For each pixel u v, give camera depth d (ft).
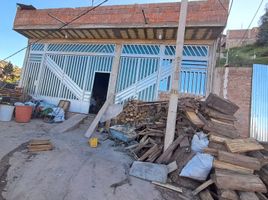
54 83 41.37
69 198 14.25
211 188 16.72
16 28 40.22
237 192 14.94
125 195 14.93
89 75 38.99
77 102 38.91
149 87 34.86
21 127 28.63
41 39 43.45
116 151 22.43
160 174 17.03
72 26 36.06
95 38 39.22
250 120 31.89
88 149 22.30
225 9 28.55
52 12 38.17
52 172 16.88
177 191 16.11
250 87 32.60
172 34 33.12
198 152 18.03
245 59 67.92
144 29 32.76
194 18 29.40
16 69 91.56
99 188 15.38
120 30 34.32
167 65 34.50
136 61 36.35
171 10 31.12
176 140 19.81
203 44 33.30
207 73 32.50
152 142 22.30
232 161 16.42
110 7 34.60
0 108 30.68
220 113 21.66
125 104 32.91
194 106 22.41
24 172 16.79
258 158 17.13
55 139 24.62
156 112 27.76
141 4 33.04
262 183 15.11
